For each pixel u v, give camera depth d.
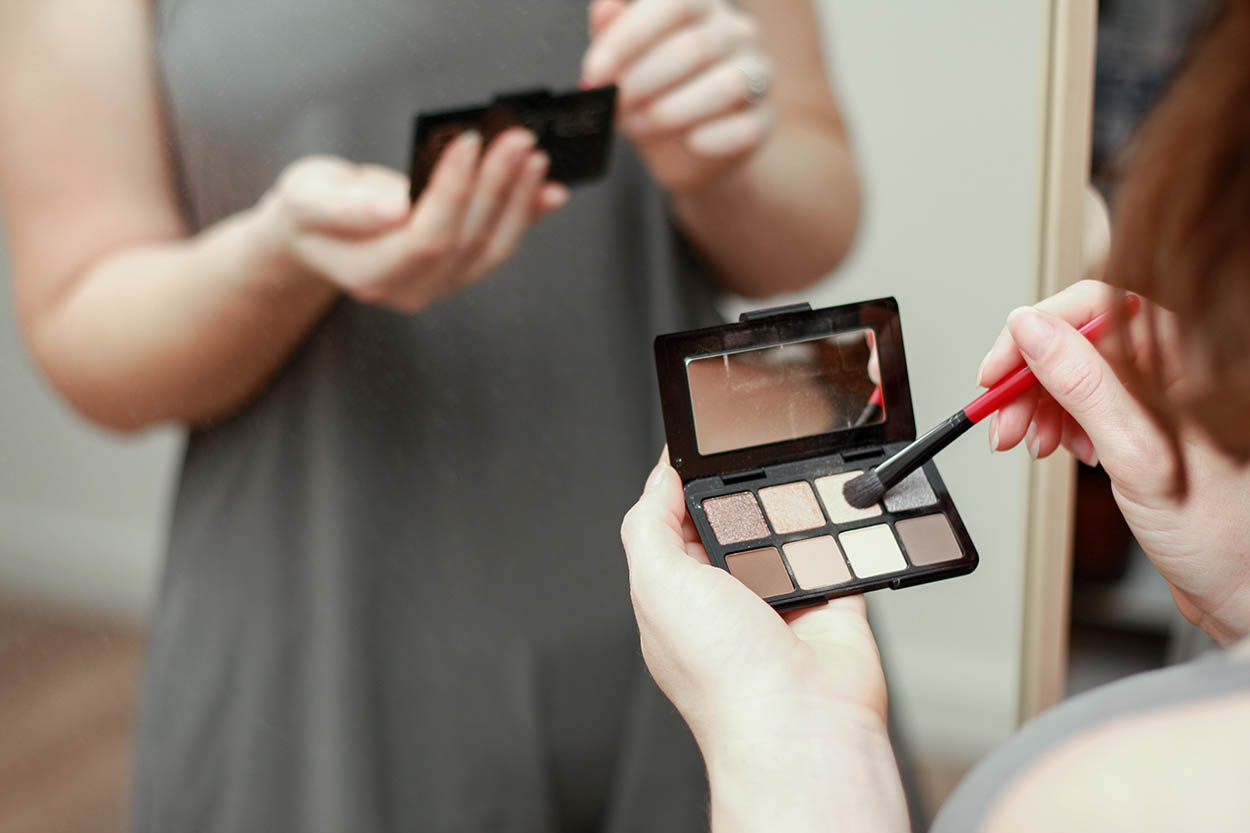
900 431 0.68
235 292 0.72
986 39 0.79
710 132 0.77
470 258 0.74
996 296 0.83
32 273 0.70
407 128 0.73
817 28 0.78
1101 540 0.93
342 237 0.73
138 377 0.72
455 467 0.76
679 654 0.60
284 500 0.75
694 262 0.78
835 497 0.67
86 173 0.70
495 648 0.78
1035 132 0.81
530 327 0.76
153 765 0.76
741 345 0.66
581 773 0.81
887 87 0.79
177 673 0.75
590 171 0.75
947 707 0.88
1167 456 0.64
